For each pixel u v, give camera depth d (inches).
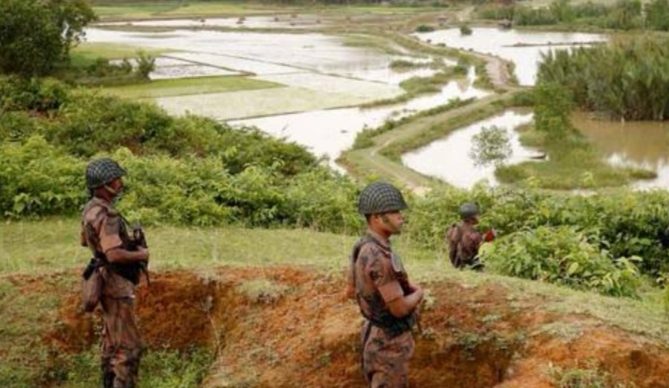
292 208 585.6
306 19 4938.5
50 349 297.0
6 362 289.0
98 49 3213.6
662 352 236.1
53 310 307.1
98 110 772.0
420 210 581.3
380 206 212.7
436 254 510.6
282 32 4190.5
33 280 322.0
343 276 299.7
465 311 268.5
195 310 310.3
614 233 527.8
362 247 217.0
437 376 262.1
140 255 262.7
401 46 3523.6
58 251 437.7
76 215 539.2
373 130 1612.9
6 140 695.1
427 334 264.1
